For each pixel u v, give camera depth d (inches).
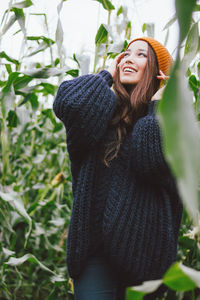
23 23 52.3
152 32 55.0
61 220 63.1
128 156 34.9
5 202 50.7
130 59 38.7
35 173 81.4
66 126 35.6
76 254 33.9
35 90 60.8
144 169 32.6
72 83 36.3
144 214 33.3
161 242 33.0
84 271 34.8
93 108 34.2
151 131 32.4
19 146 61.3
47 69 49.6
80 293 34.7
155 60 39.1
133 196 33.6
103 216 34.3
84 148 35.8
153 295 34.8
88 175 34.6
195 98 45.4
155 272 32.9
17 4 51.4
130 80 38.5
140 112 37.7
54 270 65.1
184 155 7.2
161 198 34.4
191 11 8.4
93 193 34.9
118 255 32.8
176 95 7.7
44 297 68.3
